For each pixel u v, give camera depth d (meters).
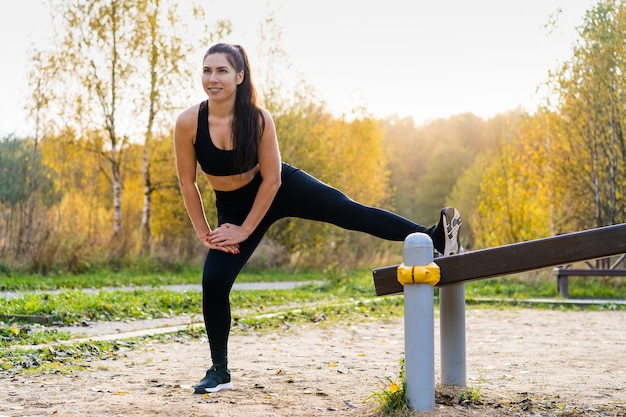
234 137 4.50
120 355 6.41
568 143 19.92
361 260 24.50
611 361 6.51
